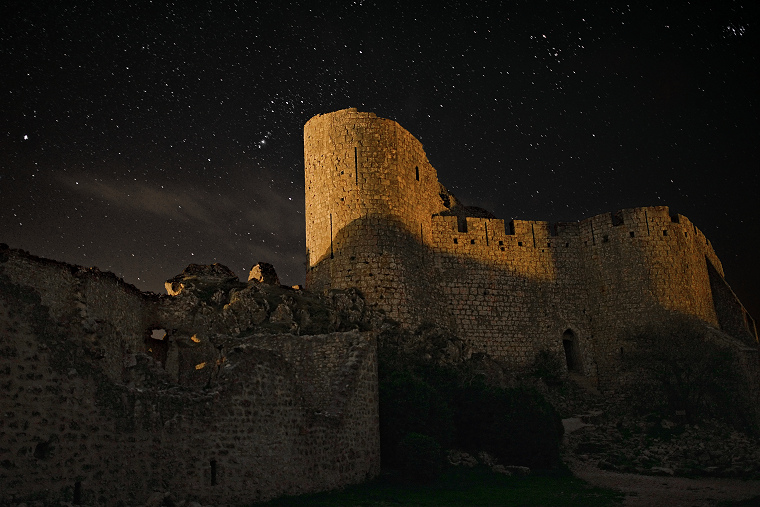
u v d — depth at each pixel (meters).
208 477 19.22
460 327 50.19
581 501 24.80
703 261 56.59
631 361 50.66
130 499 17.06
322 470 23.58
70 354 16.08
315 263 47.00
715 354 48.03
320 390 28.48
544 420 34.50
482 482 28.12
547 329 52.38
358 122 48.41
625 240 53.66
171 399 18.88
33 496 14.50
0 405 14.11
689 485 29.50
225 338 29.42
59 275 25.70
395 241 46.56
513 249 53.56
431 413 31.91
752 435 44.50
